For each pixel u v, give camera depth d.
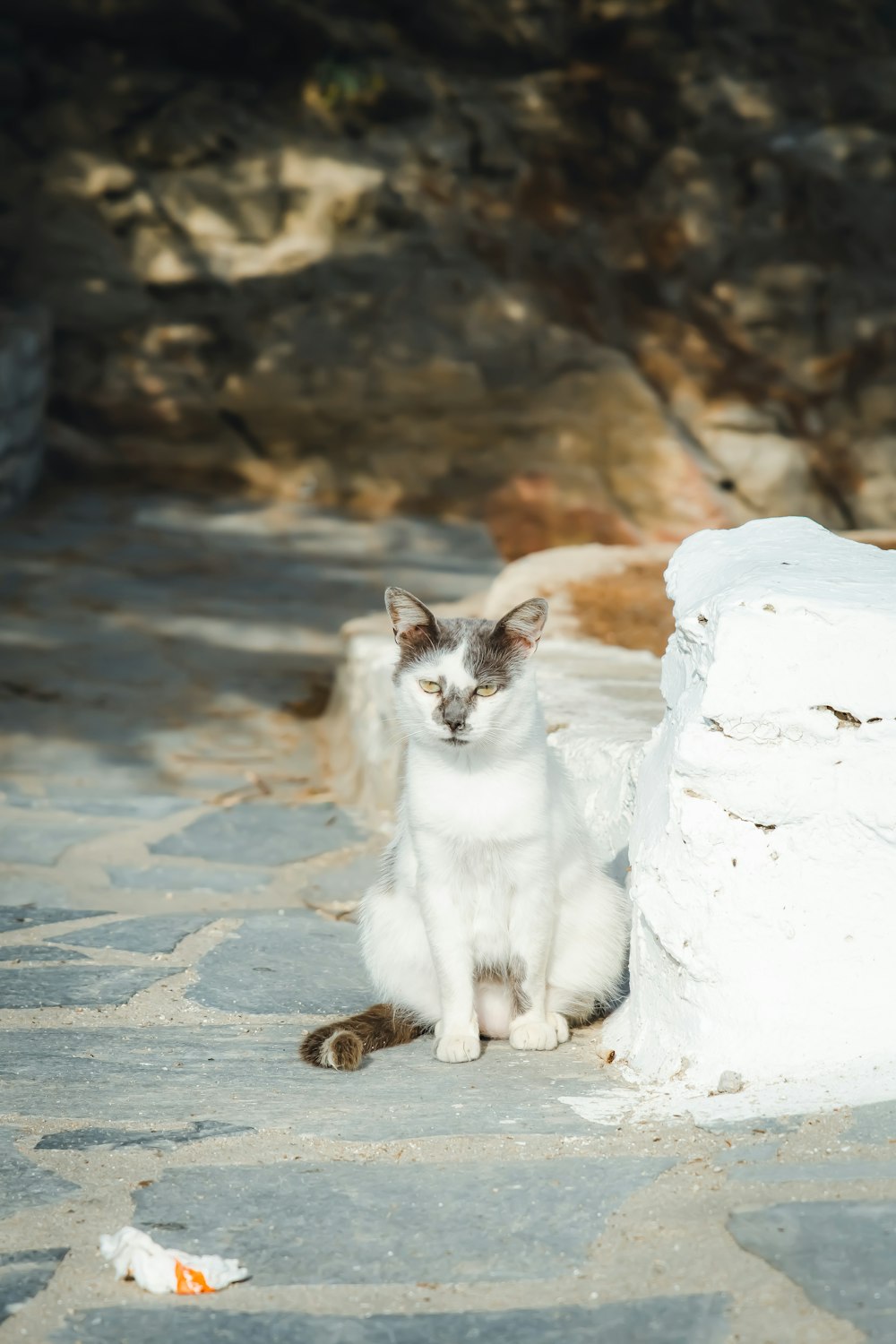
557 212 15.49
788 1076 3.22
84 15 14.77
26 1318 2.41
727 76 16.06
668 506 13.87
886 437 14.88
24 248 13.98
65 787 7.62
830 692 3.20
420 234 14.80
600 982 4.20
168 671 9.69
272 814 7.25
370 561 12.45
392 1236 2.66
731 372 15.10
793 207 15.71
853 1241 2.49
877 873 3.24
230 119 14.76
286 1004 4.52
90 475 13.63
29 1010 4.41
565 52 16.19
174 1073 3.75
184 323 14.01
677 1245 2.54
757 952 3.29
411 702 3.99
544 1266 2.52
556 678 6.28
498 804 3.88
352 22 15.50
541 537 13.64
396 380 14.02
